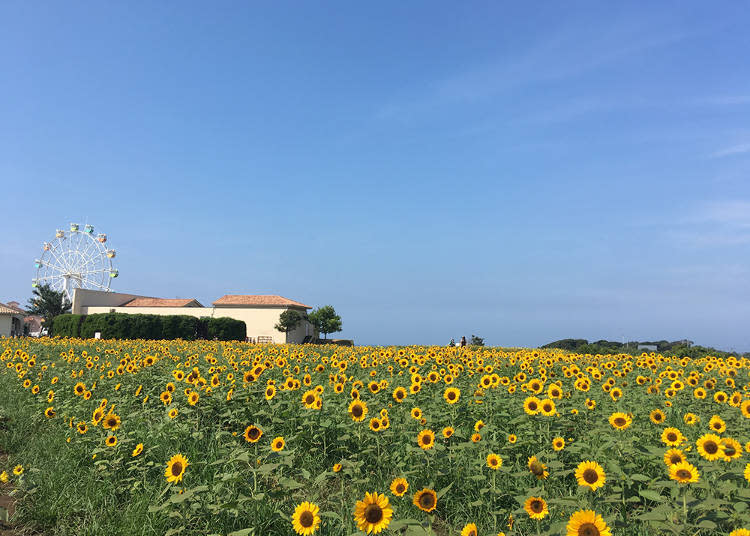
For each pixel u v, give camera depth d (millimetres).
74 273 90500
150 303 77438
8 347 22672
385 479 6176
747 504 4383
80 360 16828
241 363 13008
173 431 7367
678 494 4539
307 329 81000
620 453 5789
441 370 11984
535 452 6414
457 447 6098
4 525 5727
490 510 5160
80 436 8047
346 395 9438
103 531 5422
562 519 4816
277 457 5516
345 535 4879
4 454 8227
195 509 5168
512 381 10734
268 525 5133
